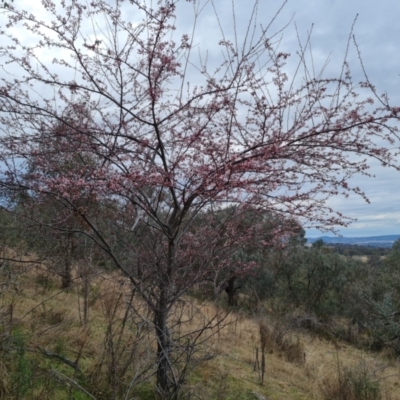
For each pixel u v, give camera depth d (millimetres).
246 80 3473
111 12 3369
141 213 4020
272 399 4684
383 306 10516
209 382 4594
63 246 5820
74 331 4750
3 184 3311
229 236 3949
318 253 16203
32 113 3320
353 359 9086
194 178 3426
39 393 3305
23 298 5879
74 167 3678
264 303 13633
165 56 3244
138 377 3686
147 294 3697
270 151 3242
